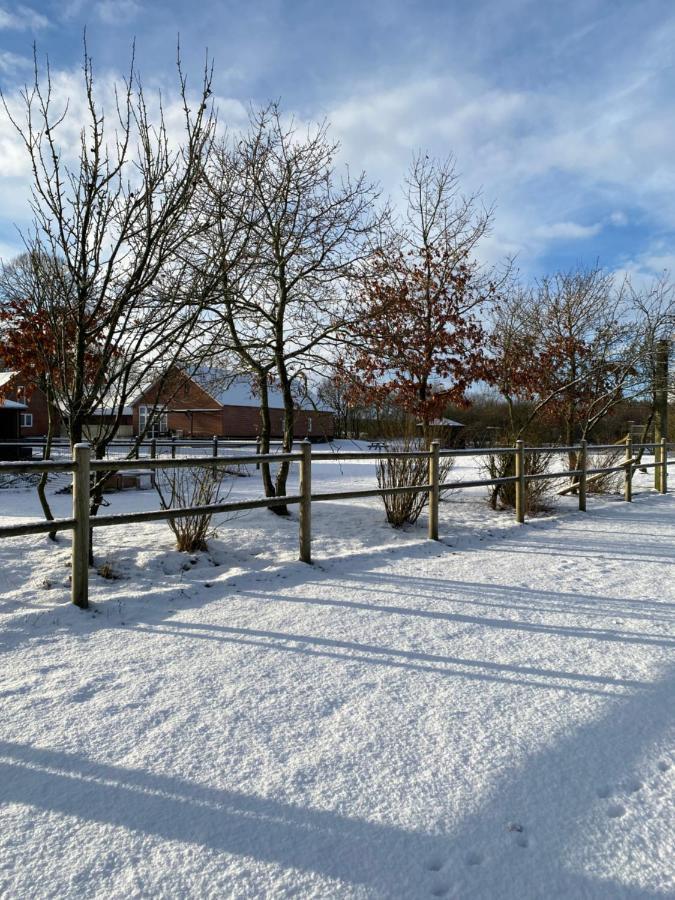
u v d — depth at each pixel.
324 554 6.52
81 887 1.86
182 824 2.15
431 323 11.05
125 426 43.59
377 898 1.84
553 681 3.41
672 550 7.12
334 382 10.45
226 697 3.14
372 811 2.24
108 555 5.95
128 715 2.92
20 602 4.57
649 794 2.37
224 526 7.70
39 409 46.22
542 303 14.20
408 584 5.45
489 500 10.95
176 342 6.56
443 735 2.79
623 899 1.84
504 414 20.89
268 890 1.86
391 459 8.14
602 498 12.07
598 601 5.01
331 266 9.29
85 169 5.61
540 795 2.35
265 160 8.49
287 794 2.33
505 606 4.84
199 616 4.44
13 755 2.57
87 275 5.76
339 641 3.98
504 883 1.90
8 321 9.12
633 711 3.05
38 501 11.36
